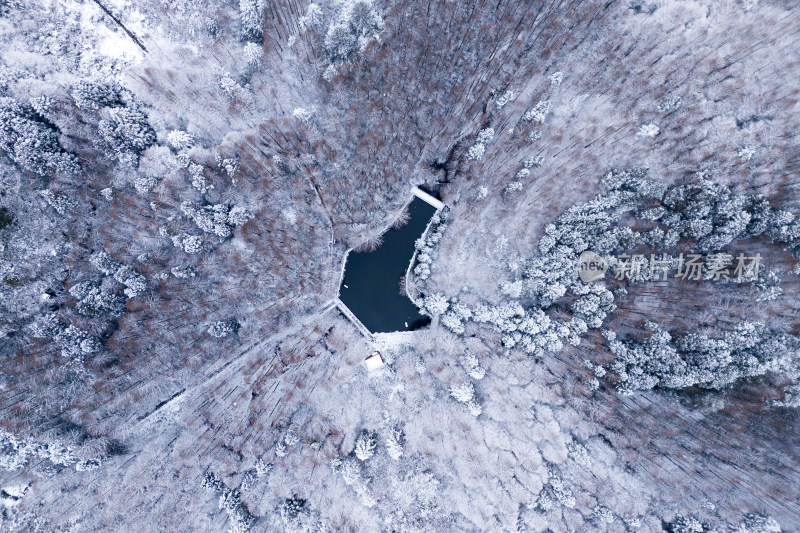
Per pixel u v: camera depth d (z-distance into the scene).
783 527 39.38
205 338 42.59
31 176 40.03
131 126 40.59
